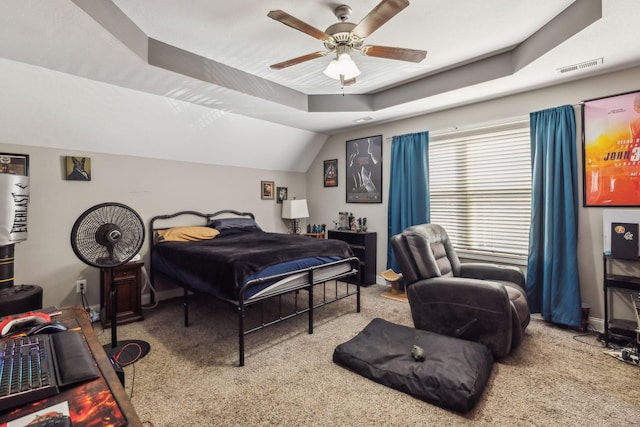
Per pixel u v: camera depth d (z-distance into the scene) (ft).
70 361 2.56
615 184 8.75
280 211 16.97
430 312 8.06
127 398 2.19
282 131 14.56
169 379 6.62
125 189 11.52
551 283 9.41
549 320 9.45
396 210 13.39
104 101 9.52
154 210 12.30
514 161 10.78
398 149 13.34
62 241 10.12
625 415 5.42
